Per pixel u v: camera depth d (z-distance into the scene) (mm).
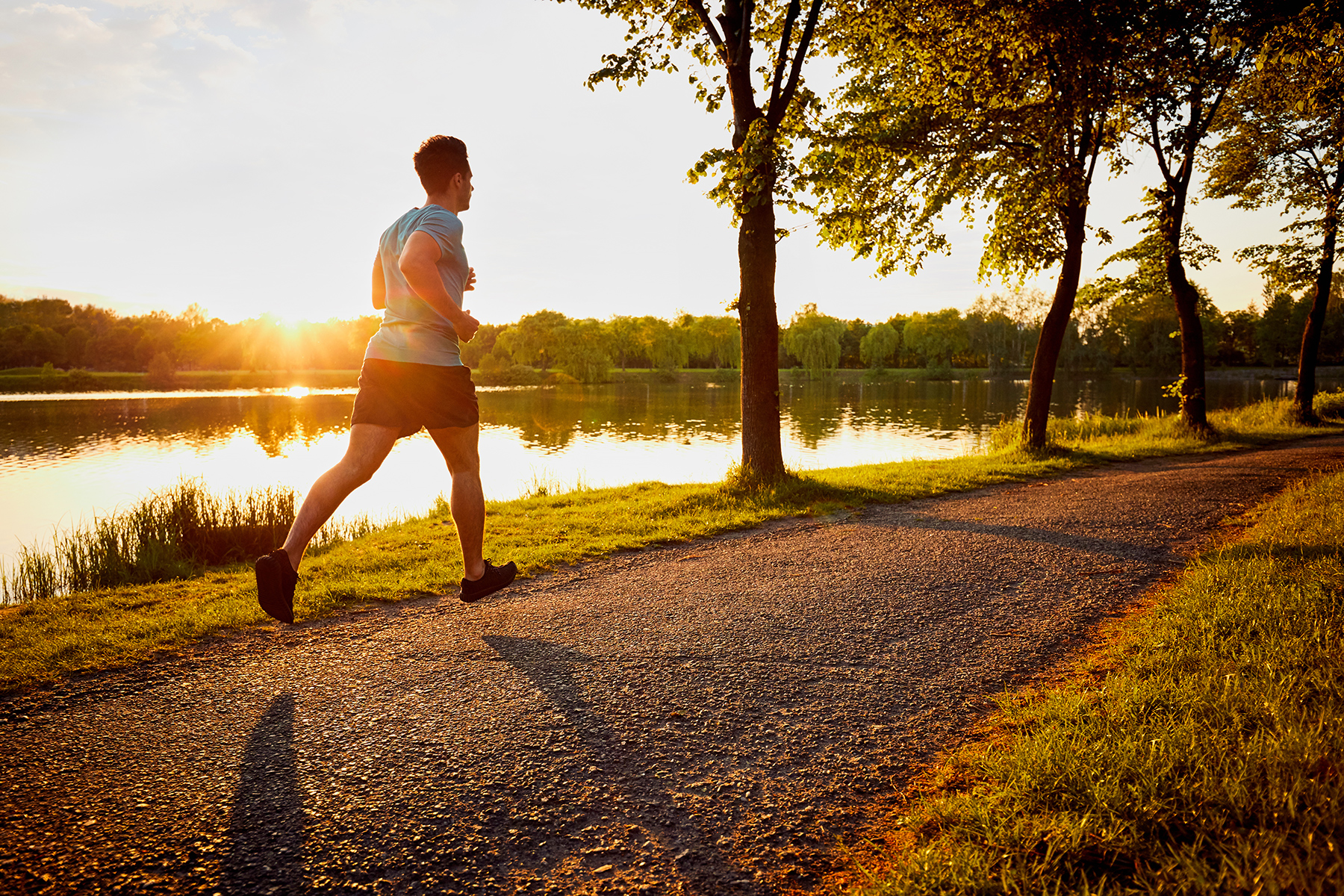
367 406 2867
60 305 126562
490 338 127188
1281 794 1882
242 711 2762
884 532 6258
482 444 24359
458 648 3471
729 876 1823
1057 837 1820
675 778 2297
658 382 93938
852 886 1774
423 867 1840
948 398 53094
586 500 9117
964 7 9797
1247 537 5410
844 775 2318
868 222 11641
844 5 9742
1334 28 8508
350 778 2264
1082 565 4969
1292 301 85938
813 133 9180
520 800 2156
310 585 4934
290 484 16359
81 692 2951
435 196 3154
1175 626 3404
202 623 3826
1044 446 12969
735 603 4219
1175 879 1641
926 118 11641
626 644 3508
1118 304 16844
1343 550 4402
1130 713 2449
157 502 8461
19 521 12188
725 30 9086
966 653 3385
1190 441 14648
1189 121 14773
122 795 2152
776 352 9133
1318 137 16469
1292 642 2969
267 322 115750
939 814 2002
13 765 2334
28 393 68062
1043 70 10836
